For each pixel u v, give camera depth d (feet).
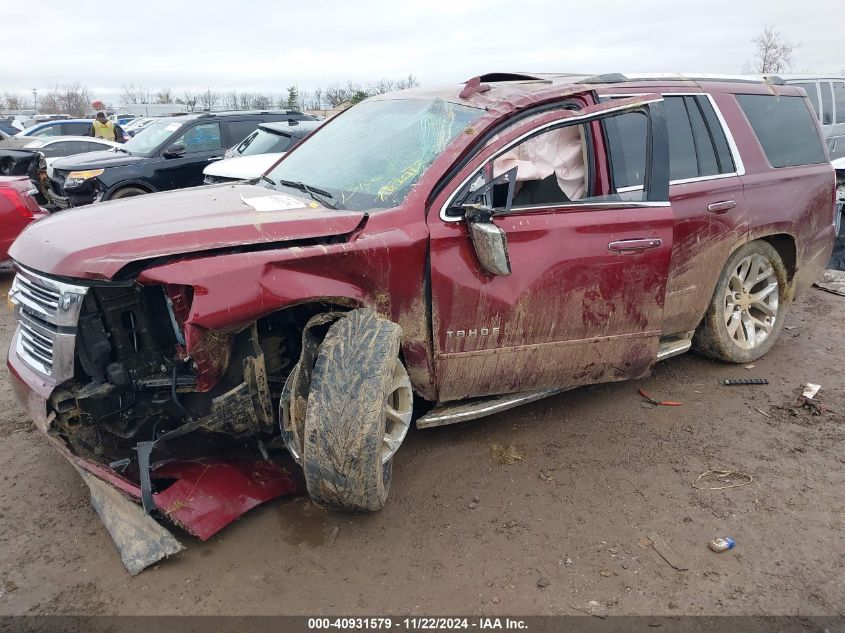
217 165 28.89
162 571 8.93
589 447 12.21
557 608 8.35
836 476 11.27
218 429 9.53
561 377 12.07
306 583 8.73
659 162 12.39
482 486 10.94
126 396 9.71
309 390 9.13
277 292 8.87
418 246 10.12
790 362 16.24
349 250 9.47
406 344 10.39
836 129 38.37
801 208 15.34
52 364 9.25
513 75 13.51
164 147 34.17
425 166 10.89
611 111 11.50
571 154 11.93
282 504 10.36
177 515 9.28
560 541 9.60
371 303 9.89
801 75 37.70
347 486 8.91
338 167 12.22
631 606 8.39
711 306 14.76
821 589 8.69
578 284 11.48
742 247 14.64
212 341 8.76
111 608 8.30
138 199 11.65
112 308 9.20
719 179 13.84
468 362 10.99
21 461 11.73
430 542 9.55
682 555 9.32
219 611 8.25
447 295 10.48
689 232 13.12
